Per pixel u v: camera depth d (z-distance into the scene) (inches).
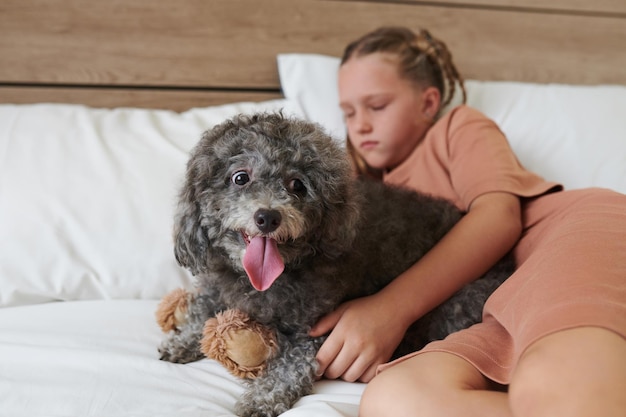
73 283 55.5
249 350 42.8
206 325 44.9
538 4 89.6
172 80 77.7
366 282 50.2
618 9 93.1
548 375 30.1
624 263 37.2
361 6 83.0
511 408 31.6
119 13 74.4
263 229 41.1
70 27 73.2
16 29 71.6
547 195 55.9
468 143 60.6
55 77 73.9
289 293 44.7
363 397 37.9
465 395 34.5
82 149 62.4
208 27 77.8
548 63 91.9
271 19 79.9
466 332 41.4
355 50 69.3
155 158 63.5
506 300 41.2
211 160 44.5
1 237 55.0
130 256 57.2
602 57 93.9
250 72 80.3
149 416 37.5
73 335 47.8
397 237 51.3
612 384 28.9
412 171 65.3
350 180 45.7
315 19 81.6
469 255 50.1
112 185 59.9
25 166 59.4
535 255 43.2
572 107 76.4
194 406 39.6
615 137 74.1
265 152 43.1
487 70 89.5
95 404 38.7
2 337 46.7
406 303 47.1
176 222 46.0
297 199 43.3
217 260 46.7
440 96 70.4
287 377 42.9
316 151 43.8
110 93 75.8
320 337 46.1
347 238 44.8
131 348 47.3
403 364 38.9
